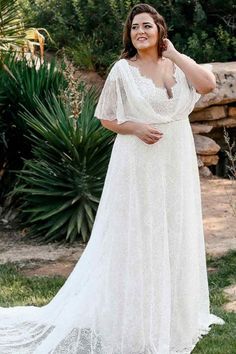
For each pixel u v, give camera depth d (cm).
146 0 1479
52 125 860
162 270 516
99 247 536
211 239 846
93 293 533
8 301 666
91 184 874
